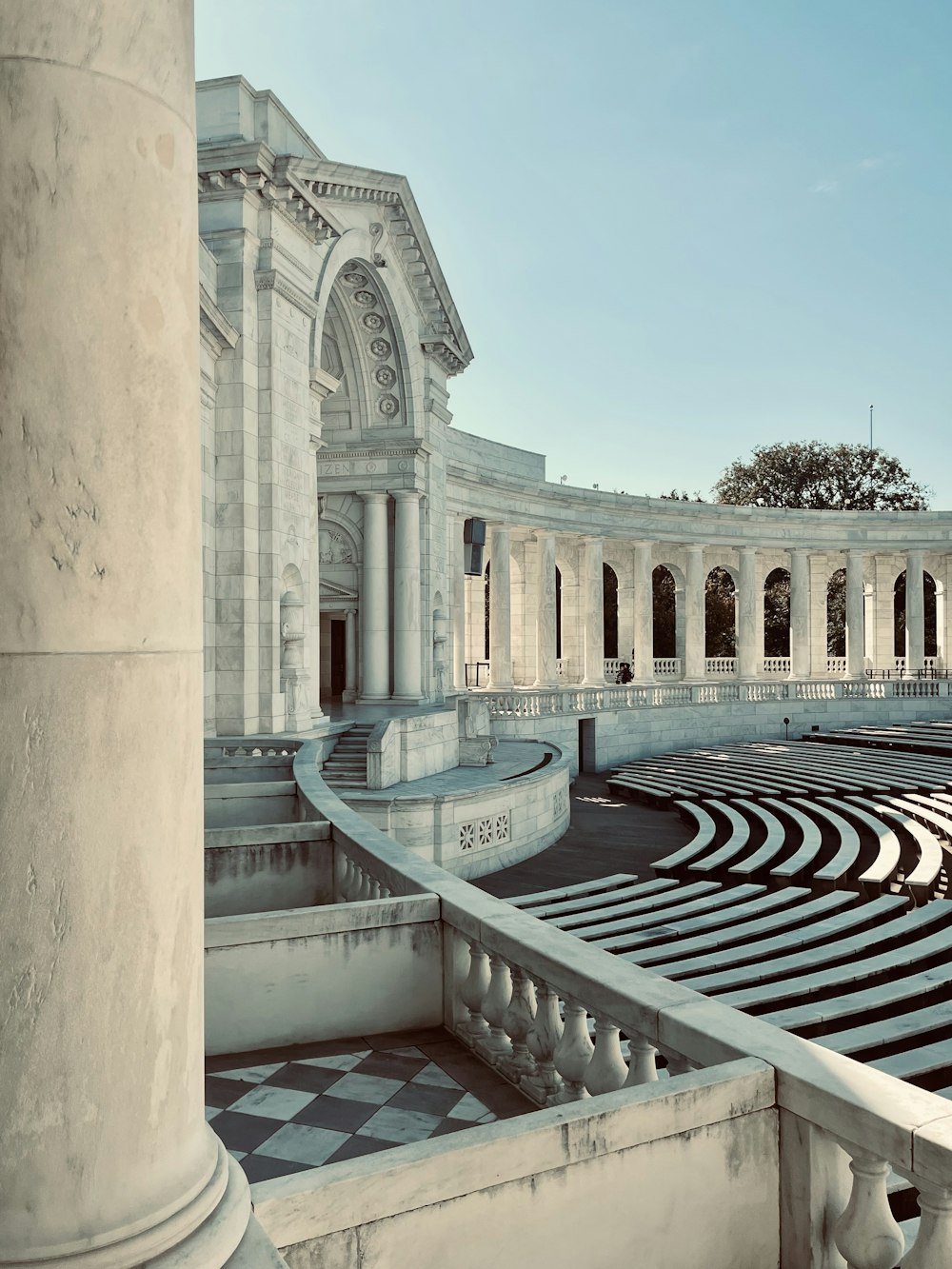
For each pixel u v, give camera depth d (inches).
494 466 2262.6
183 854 130.8
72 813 117.5
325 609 1673.2
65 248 119.0
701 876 1028.5
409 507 1627.7
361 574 1644.9
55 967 116.1
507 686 2190.0
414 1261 165.6
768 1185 199.2
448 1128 256.1
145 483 125.0
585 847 1219.9
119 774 121.0
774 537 2618.1
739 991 590.9
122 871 121.0
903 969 674.8
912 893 932.0
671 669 2785.4
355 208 1418.6
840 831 1170.0
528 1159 175.9
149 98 127.5
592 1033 549.6
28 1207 114.6
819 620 2874.0
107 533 120.7
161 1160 124.7
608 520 2400.3
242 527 1076.5
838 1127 184.9
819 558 2859.3
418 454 1619.1
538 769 1321.4
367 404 1631.4
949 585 2847.0
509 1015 286.5
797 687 2391.7
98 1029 118.3
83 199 120.0
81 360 119.3
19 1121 114.4
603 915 822.5
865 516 2628.0
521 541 2509.8
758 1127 198.2
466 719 1428.4
